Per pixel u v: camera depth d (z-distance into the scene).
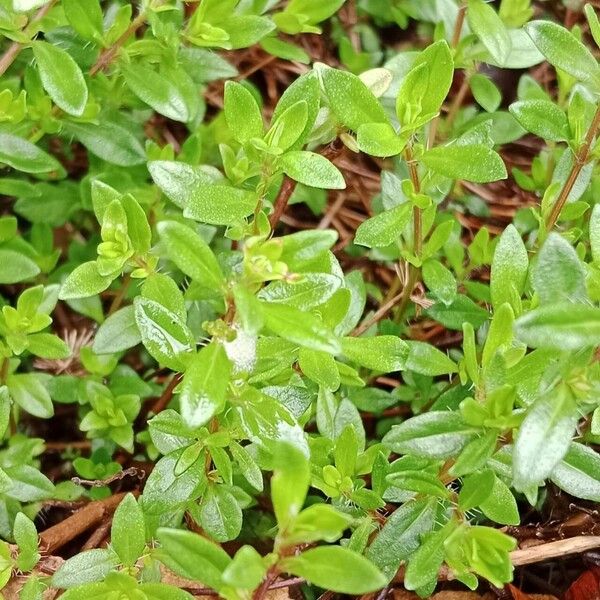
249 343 0.16
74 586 0.17
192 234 0.15
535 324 0.14
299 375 0.19
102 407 0.21
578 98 0.19
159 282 0.18
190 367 0.15
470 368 0.17
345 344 0.18
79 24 0.20
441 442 0.16
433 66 0.17
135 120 0.24
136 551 0.17
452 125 0.25
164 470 0.17
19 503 0.21
